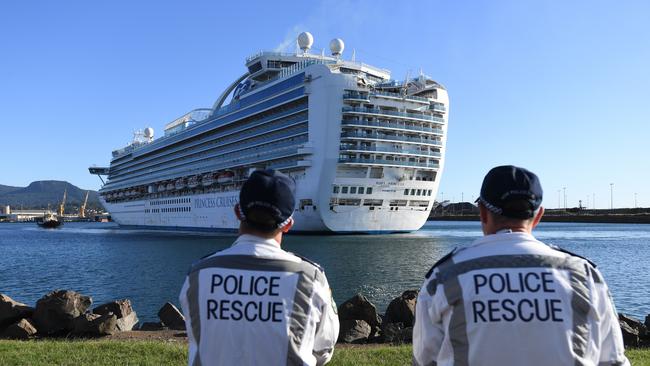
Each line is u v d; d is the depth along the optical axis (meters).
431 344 3.23
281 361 3.24
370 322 13.30
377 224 70.12
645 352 10.40
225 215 85.00
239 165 79.12
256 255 3.48
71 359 9.66
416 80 72.12
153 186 107.94
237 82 95.12
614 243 67.69
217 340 3.29
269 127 75.75
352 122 66.25
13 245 74.56
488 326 2.96
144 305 24.83
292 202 3.67
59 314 13.82
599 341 3.04
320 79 66.25
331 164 65.69
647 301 25.83
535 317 2.94
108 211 132.62
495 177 3.38
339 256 45.34
